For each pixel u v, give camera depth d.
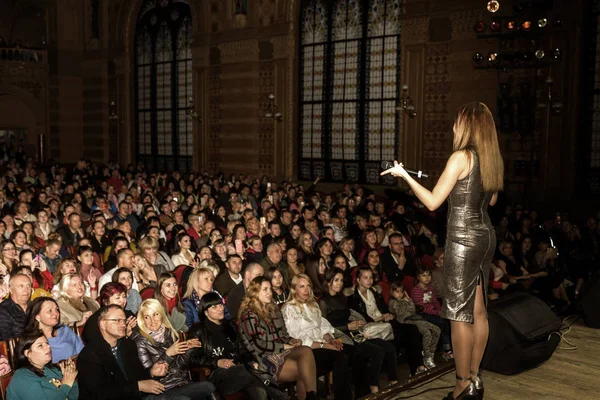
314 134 18.31
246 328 5.29
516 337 4.64
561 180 13.10
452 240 3.23
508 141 13.74
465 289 3.22
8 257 7.21
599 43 12.66
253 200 14.74
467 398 3.31
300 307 5.89
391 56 16.25
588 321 6.14
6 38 29.34
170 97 22.94
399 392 4.39
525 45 13.20
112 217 11.38
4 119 25.89
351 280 7.56
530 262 9.88
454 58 14.54
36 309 4.80
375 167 16.83
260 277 5.45
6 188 14.53
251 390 4.94
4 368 4.55
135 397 4.55
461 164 3.14
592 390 4.43
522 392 4.38
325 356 5.71
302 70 18.45
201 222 10.80
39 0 26.72
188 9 21.83
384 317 6.81
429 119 15.17
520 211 12.12
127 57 24.19
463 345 3.30
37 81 26.27
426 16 15.00
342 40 17.34
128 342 4.68
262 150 19.34
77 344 5.15
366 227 10.22
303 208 11.61
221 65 20.19
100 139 25.69
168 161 23.30
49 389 4.22
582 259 10.01
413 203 14.55
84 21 25.98
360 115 17.08
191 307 5.99
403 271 8.78
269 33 18.73
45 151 26.58
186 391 4.78
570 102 12.84
